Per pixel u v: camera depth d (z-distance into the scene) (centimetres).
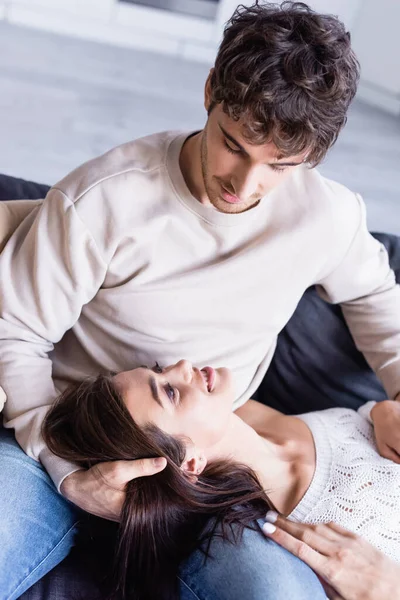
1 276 135
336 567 129
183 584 127
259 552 127
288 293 148
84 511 136
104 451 126
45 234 132
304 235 142
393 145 454
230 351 149
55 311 136
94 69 447
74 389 135
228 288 141
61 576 133
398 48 497
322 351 170
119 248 135
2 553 119
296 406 171
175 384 134
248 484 138
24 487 126
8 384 133
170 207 134
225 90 111
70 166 332
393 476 145
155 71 472
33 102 381
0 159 323
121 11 499
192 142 134
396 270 177
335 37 111
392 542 140
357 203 152
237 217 135
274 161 116
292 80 107
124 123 383
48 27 496
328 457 149
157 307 139
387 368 160
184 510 130
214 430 135
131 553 128
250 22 113
